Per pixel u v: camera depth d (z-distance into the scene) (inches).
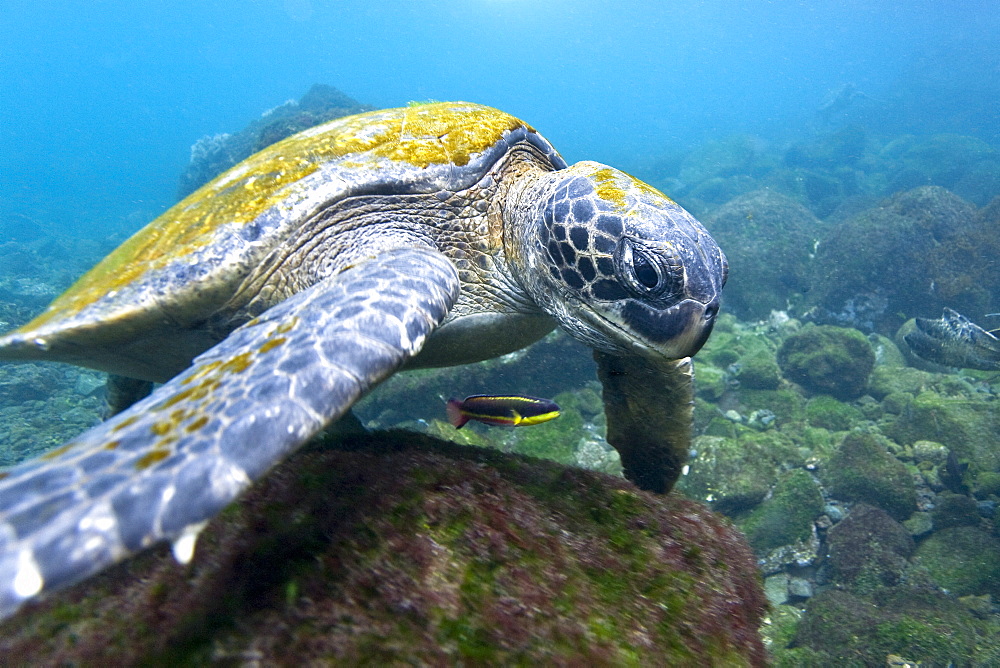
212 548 10.6
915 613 26.2
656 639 10.7
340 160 17.9
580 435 39.9
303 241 16.8
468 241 19.2
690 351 16.0
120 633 9.5
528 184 19.7
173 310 15.3
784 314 69.3
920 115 261.0
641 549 12.4
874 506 32.6
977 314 61.6
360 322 11.7
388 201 18.0
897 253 65.3
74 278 112.7
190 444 9.1
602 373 20.1
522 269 18.9
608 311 16.8
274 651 9.2
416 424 42.3
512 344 21.0
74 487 8.2
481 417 17.4
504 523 11.5
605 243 16.1
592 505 13.1
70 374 61.7
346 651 9.2
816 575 30.8
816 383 49.0
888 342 58.1
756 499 33.7
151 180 331.3
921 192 70.3
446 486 12.1
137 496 8.2
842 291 66.0
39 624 9.8
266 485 11.9
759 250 74.2
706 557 13.0
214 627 9.4
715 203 147.4
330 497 11.6
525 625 10.0
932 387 47.0
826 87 573.6
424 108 21.4
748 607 13.0
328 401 10.2
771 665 12.3
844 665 24.4
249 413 9.5
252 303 16.7
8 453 46.9
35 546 7.4
